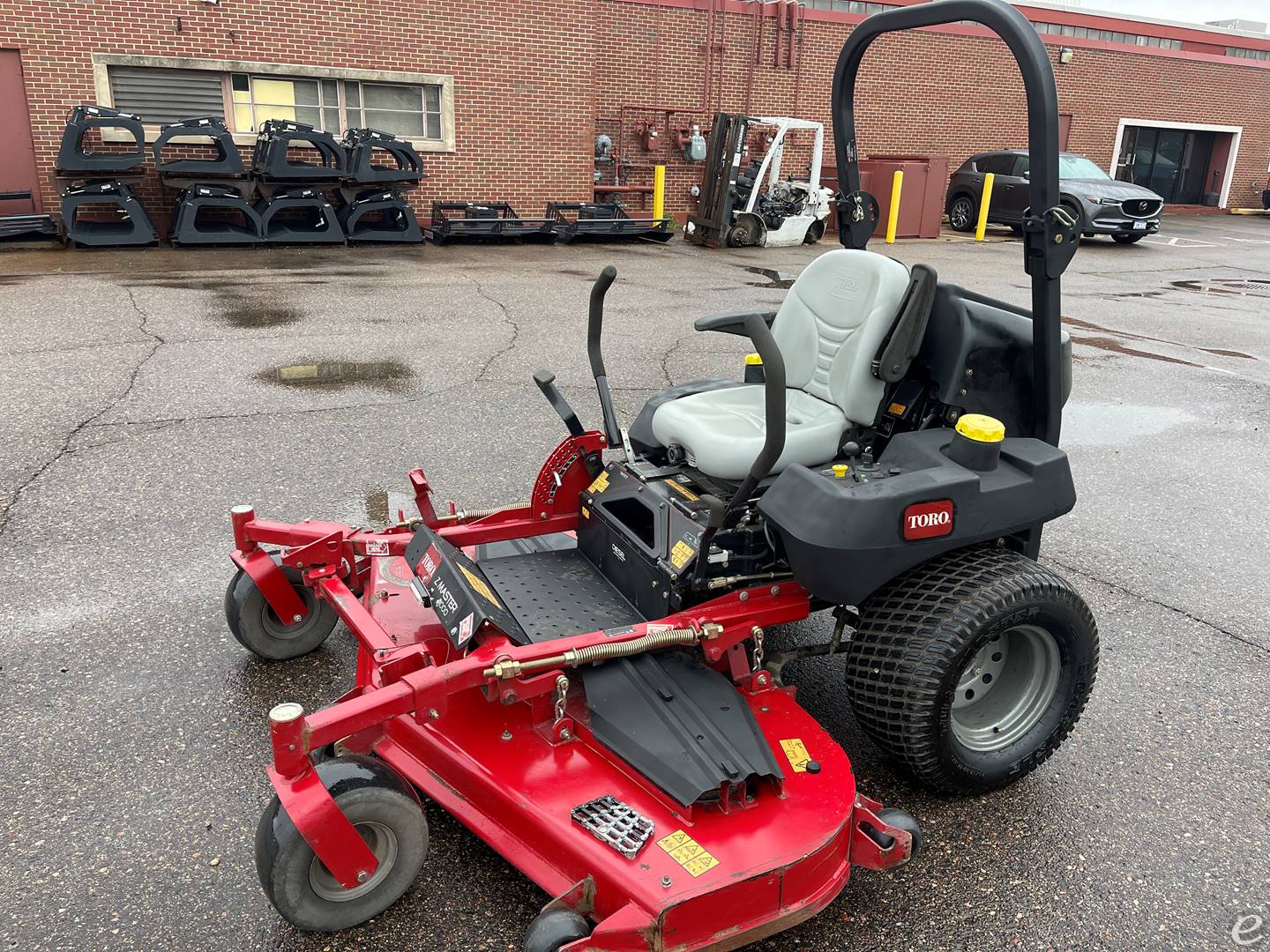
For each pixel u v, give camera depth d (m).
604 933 2.06
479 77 15.84
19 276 10.84
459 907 2.52
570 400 6.76
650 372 7.64
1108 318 10.92
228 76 14.25
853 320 3.42
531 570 3.36
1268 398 7.82
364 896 2.38
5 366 7.11
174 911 2.48
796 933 2.49
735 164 15.82
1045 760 3.15
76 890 2.52
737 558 2.94
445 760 2.60
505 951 2.39
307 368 7.33
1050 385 3.02
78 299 9.59
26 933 2.38
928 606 2.76
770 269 13.51
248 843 2.71
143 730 3.17
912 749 2.80
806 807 2.43
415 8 15.03
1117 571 4.67
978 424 2.85
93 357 7.42
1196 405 7.55
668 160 19.41
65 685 3.38
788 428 3.31
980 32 21.95
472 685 2.45
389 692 2.35
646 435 3.77
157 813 2.81
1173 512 5.43
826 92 20.61
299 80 14.72
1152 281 14.03
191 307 9.42
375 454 5.59
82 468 5.23
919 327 3.22
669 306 10.36
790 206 16.61
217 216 14.45
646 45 18.55
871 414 3.39
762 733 2.59
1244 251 18.28
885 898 2.62
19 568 4.16
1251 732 3.45
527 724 2.69
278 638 3.54
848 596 2.72
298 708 2.20
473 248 14.86
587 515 3.45
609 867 2.21
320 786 2.25
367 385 6.95
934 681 2.70
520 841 2.44
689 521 2.99
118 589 4.03
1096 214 17.70
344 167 13.95
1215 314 11.45
